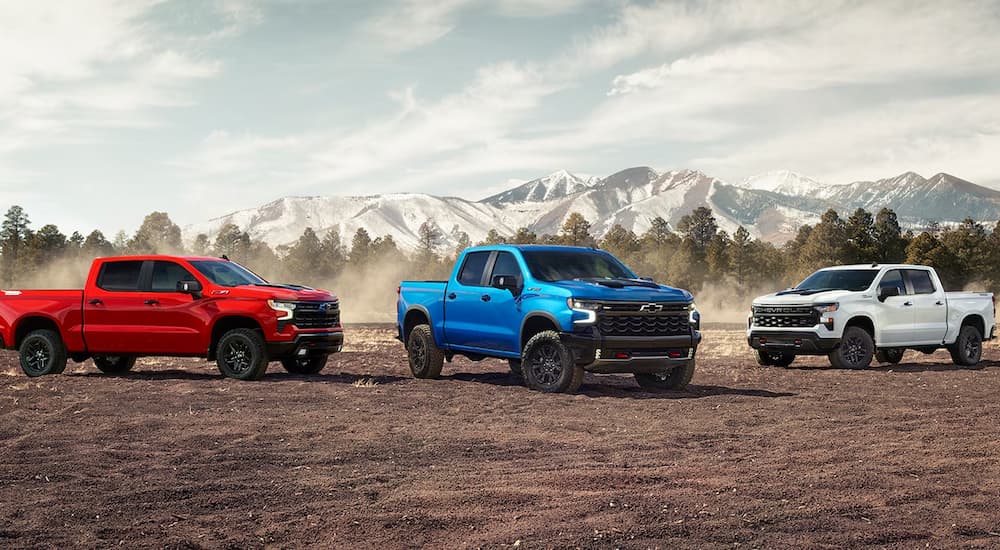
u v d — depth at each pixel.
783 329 17.52
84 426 9.78
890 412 10.99
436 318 14.62
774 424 10.02
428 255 159.75
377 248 160.75
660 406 11.46
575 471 7.38
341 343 15.20
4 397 12.21
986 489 6.64
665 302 12.73
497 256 13.86
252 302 14.21
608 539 5.41
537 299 12.82
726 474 7.22
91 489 6.81
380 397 12.24
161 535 5.58
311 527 5.75
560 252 13.83
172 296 14.57
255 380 14.25
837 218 109.19
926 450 8.30
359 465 7.71
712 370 17.23
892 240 108.81
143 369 16.64
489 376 15.40
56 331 15.31
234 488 6.84
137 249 155.00
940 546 5.27
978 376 15.91
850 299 17.31
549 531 5.57
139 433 9.34
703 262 124.62
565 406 11.41
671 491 6.61
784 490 6.61
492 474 7.29
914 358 21.44
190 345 14.50
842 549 5.21
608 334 12.34
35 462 7.82
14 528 5.72
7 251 137.25
